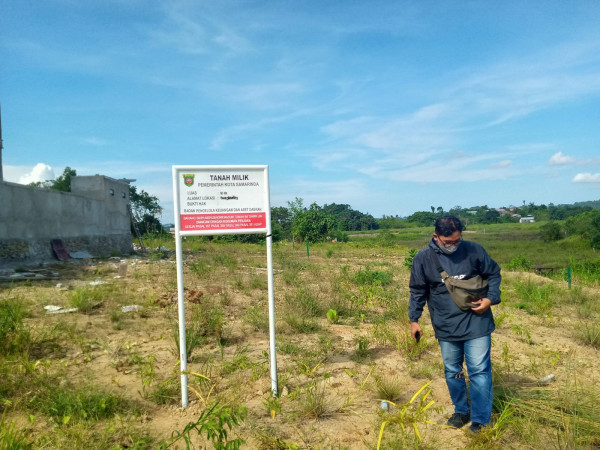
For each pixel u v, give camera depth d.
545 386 4.27
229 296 8.38
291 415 3.56
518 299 9.45
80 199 16.22
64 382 4.03
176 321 6.36
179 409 3.67
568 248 42.56
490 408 3.23
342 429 3.38
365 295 8.89
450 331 3.36
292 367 4.69
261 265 13.79
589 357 5.38
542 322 7.32
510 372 4.70
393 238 48.53
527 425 3.27
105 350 5.07
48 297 7.61
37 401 3.61
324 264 15.22
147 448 3.02
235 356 4.91
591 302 9.06
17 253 12.59
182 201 3.75
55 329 5.40
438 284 3.40
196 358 4.93
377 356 5.18
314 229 35.16
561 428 3.36
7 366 4.15
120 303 7.32
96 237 17.42
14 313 5.42
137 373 4.39
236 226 3.86
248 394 3.98
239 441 2.55
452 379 3.43
